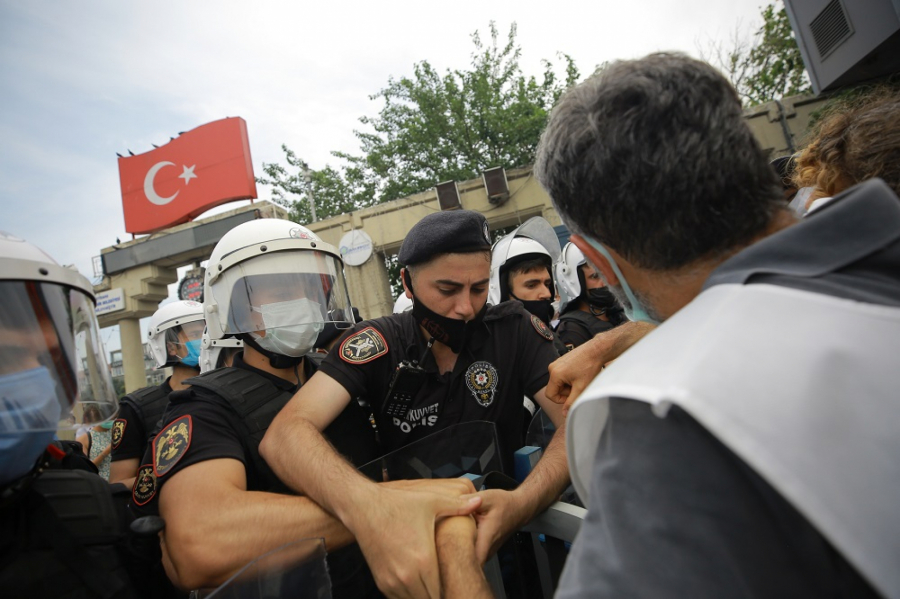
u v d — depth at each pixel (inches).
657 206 23.9
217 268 65.1
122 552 41.5
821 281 21.1
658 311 28.2
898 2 105.3
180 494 45.1
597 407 26.6
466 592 32.9
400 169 571.8
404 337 63.3
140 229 439.8
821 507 16.3
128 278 422.0
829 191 54.6
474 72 541.6
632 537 19.2
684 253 24.6
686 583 17.9
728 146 23.0
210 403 53.4
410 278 61.7
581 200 26.5
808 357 18.7
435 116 535.2
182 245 410.0
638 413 21.6
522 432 66.9
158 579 44.8
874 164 48.4
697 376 18.8
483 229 59.1
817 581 17.9
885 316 19.3
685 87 23.8
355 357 58.4
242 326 62.6
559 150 27.1
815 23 129.8
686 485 19.0
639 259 26.1
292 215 652.1
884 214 22.1
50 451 41.9
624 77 25.3
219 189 427.5
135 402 105.1
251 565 34.0
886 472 16.8
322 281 68.5
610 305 106.3
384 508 37.4
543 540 49.0
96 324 45.2
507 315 67.1
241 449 51.3
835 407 17.6
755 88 524.4
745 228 24.0
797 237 22.5
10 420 32.7
